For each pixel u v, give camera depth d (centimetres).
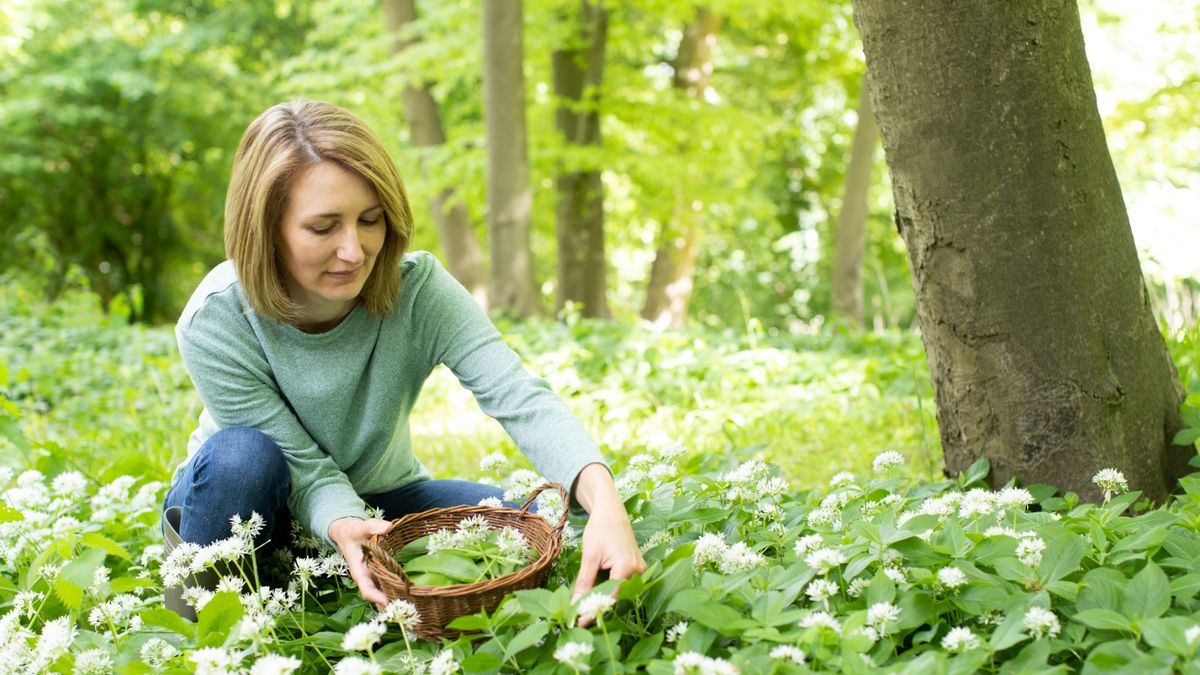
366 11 1216
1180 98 1109
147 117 1727
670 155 1048
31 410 577
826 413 466
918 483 308
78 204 1886
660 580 180
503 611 171
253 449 206
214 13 1677
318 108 198
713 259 2042
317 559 212
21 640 195
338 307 212
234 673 168
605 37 1068
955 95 244
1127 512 244
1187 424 260
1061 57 241
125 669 176
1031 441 255
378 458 232
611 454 418
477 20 1017
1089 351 249
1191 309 464
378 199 195
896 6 247
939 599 182
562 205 1075
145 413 570
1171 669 144
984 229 249
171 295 2017
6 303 915
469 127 1053
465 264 1084
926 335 273
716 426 450
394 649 185
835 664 156
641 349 589
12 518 246
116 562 274
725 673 147
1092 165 248
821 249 1983
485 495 245
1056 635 169
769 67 1591
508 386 213
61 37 1723
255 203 192
